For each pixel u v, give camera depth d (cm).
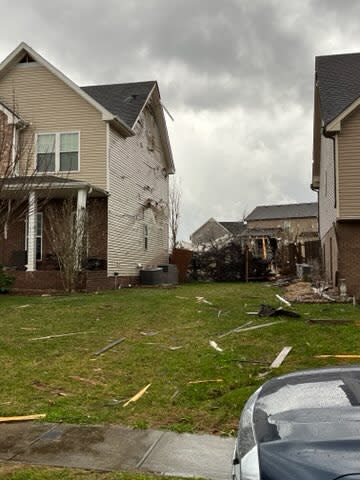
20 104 1806
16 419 491
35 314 1046
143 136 2173
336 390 271
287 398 273
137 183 2080
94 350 757
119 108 2055
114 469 382
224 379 604
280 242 3216
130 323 966
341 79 1678
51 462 395
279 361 666
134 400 542
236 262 2427
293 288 1644
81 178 1744
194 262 2481
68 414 502
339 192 1427
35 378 622
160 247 2411
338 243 1447
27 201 1466
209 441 439
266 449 219
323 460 201
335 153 1445
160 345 787
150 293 1505
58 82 1791
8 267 1619
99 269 1703
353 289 1419
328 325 884
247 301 1308
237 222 6956
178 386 588
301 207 6875
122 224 1880
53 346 780
